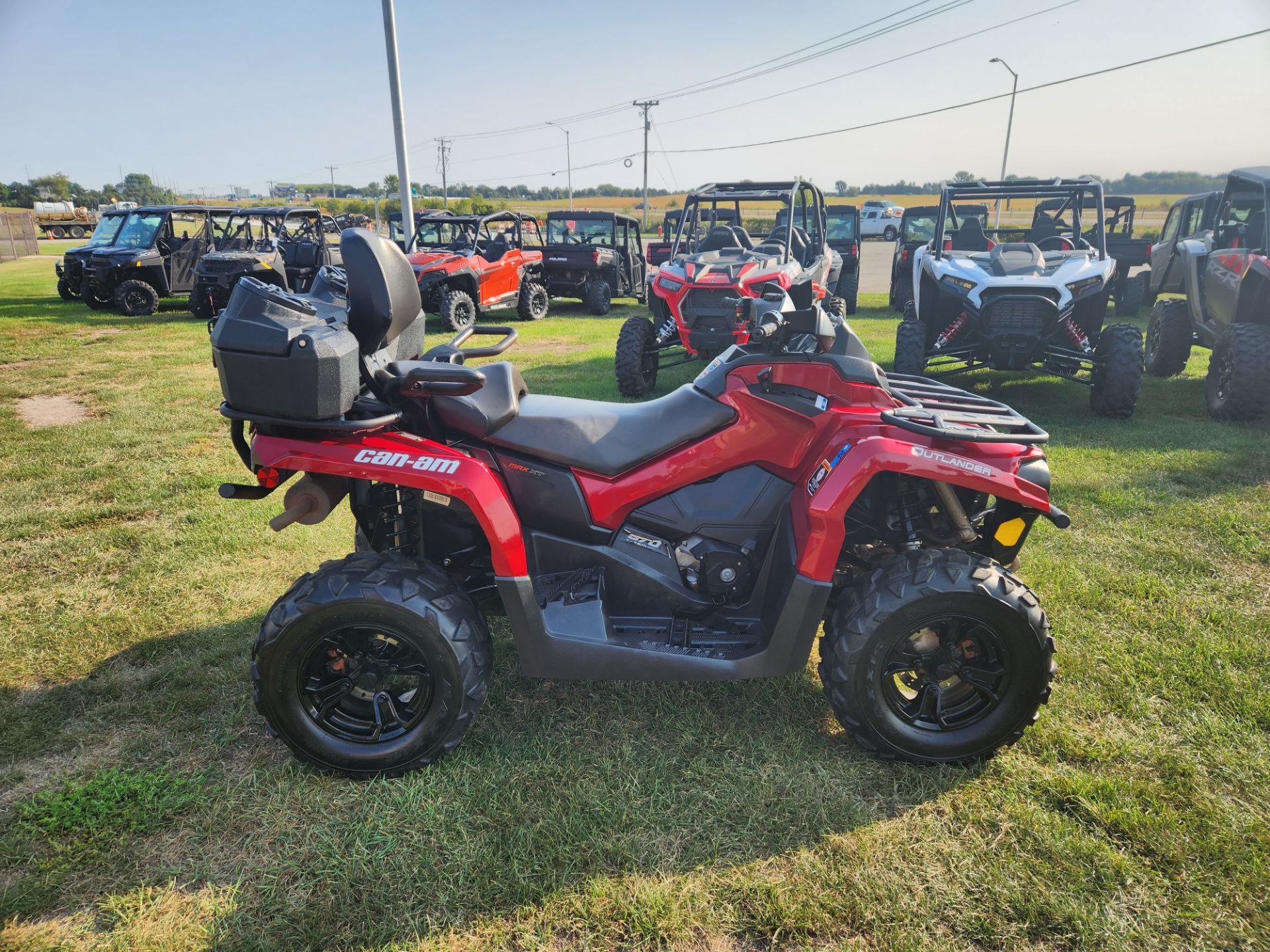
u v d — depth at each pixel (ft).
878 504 8.96
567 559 8.79
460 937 6.26
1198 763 8.07
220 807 7.59
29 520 14.65
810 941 6.20
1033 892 6.53
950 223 34.22
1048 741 8.44
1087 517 14.40
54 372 29.04
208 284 44.50
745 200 29.84
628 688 9.52
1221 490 15.60
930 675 8.00
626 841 7.14
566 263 49.01
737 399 8.55
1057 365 23.18
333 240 60.80
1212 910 6.35
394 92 45.68
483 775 8.00
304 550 13.48
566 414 8.76
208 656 10.18
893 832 7.25
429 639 7.53
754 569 8.92
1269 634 10.43
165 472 17.37
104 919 6.42
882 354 30.30
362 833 7.26
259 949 6.13
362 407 7.91
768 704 9.23
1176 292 40.75
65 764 8.26
